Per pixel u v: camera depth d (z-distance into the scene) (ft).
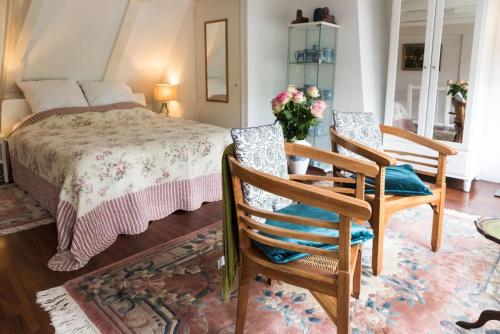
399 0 11.50
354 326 5.52
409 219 9.29
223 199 5.41
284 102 7.91
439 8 10.91
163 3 13.88
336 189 6.70
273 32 13.79
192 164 9.80
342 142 7.20
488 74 11.57
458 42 10.78
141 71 15.80
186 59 15.48
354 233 5.21
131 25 13.48
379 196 6.57
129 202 8.53
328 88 13.20
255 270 5.01
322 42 12.75
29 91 12.54
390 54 11.98
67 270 7.11
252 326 5.54
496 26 11.41
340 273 4.29
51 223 9.14
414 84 11.74
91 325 5.57
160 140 9.53
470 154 11.18
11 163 11.82
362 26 12.09
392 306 5.98
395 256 7.51
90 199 7.79
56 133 10.66
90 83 14.02
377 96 13.32
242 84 13.51
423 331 5.41
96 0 12.22
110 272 7.04
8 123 12.53
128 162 8.48
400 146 12.35
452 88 11.10
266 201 5.86
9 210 9.88
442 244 8.00
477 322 5.36
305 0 13.28
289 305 6.05
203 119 15.47
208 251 7.81
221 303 6.12
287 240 4.94
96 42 13.57
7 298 6.23
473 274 6.86
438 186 7.55
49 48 12.71
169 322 5.65
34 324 5.59
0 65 12.12
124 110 13.56
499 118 11.90
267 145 5.89
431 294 6.28
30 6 10.69
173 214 9.73
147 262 7.39
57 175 8.51
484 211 9.91
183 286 6.58
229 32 13.50
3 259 7.51
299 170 7.95
